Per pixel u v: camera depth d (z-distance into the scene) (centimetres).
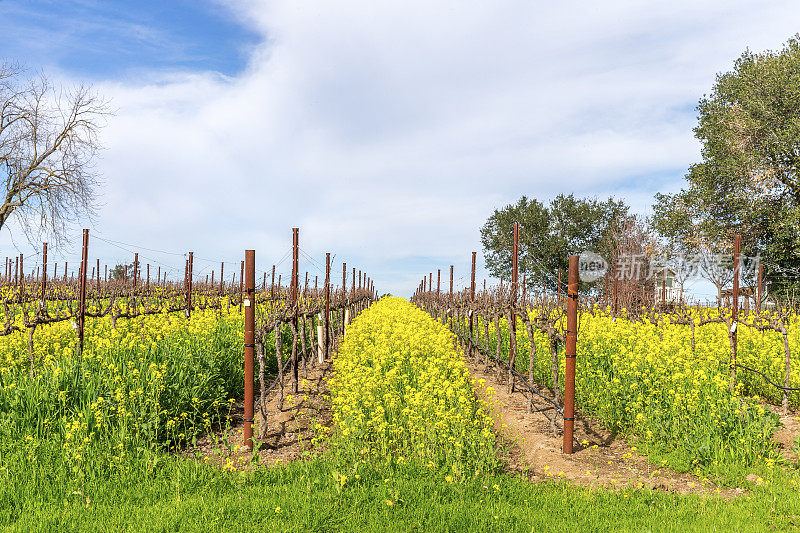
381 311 2098
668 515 527
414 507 525
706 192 2877
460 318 1745
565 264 3709
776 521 511
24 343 991
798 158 2559
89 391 730
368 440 686
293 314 1072
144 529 474
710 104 3092
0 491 536
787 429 819
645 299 2211
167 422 712
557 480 627
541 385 1123
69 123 2969
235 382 1067
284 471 614
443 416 680
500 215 4050
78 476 572
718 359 1053
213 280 2716
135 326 1205
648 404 781
